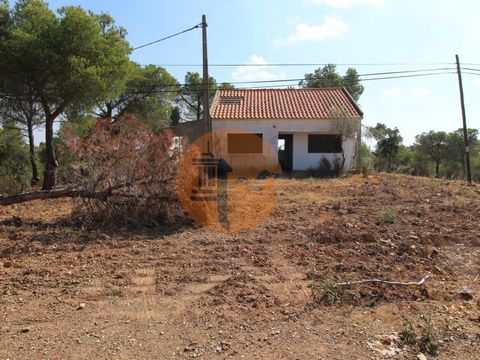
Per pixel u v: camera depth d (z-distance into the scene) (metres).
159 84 27.73
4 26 13.29
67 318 3.96
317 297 4.39
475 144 42.94
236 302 4.32
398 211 9.20
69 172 8.70
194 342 3.48
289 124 20.81
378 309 4.09
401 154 37.50
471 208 9.50
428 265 5.45
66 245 6.53
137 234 7.41
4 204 8.19
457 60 18.09
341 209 9.69
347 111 21.02
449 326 3.68
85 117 17.42
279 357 3.25
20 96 14.00
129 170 8.15
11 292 4.61
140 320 3.91
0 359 3.21
